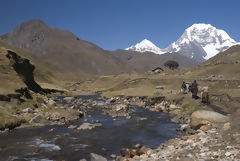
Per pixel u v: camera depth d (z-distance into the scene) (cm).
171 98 5641
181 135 2886
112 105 5853
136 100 6619
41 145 2406
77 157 2052
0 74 5297
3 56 6172
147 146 2402
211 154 1521
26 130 3053
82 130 3148
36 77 19225
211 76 10694
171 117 4297
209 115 3231
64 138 2705
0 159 1961
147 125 3544
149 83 10569
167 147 2139
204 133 2433
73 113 4294
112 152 2209
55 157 2042
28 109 3947
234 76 10406
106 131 3112
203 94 4600
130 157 1994
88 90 14900
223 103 4394
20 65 6806
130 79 13050
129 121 3878
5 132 2898
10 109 3741
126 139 2705
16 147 2309
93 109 5234
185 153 1694
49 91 10150
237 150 1547
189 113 4331
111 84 16200
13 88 4738
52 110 4419
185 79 9769
